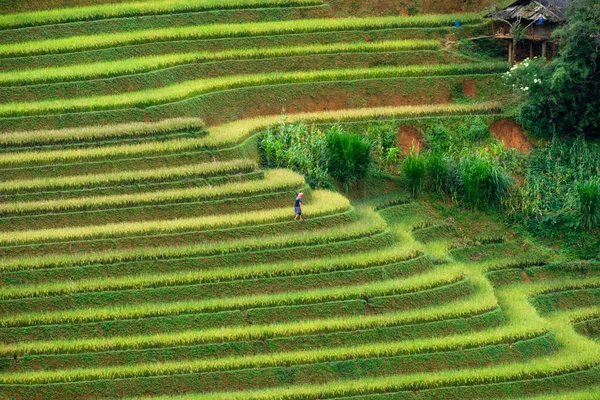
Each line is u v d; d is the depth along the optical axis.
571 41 112.56
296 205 99.12
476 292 97.50
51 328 89.12
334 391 84.88
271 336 89.06
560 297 101.38
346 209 102.38
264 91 119.19
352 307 92.19
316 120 116.00
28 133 108.62
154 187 103.31
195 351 87.88
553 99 113.00
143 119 112.56
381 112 117.00
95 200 100.62
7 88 115.56
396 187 112.38
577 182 109.69
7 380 85.31
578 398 86.12
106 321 89.69
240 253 95.69
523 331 91.44
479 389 86.38
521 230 108.38
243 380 86.19
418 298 93.69
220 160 107.25
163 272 94.31
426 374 87.25
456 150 115.00
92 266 93.94
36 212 99.94
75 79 116.94
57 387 85.25
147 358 87.50
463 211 109.62
